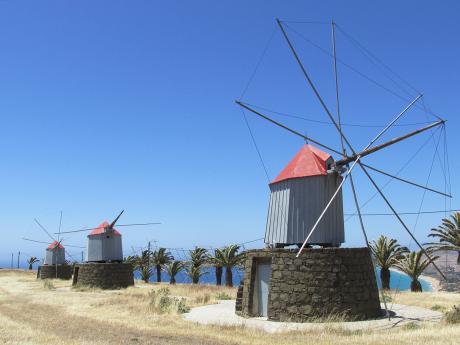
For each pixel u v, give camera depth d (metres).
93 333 16.67
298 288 19.72
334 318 18.94
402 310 22.23
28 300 30.59
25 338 14.85
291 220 21.17
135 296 31.48
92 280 42.88
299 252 19.14
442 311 21.92
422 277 75.44
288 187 21.52
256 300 21.41
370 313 20.02
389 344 13.25
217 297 30.08
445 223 38.16
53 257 63.81
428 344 12.95
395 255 39.88
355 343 13.74
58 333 16.53
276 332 16.89
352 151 20.91
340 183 21.72
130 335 16.20
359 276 20.09
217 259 48.59
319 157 21.89
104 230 45.06
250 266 21.72
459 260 37.62
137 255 65.88
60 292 37.97
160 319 20.44
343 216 21.69
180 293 34.09
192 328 17.80
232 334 16.38
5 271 80.12
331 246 20.91
